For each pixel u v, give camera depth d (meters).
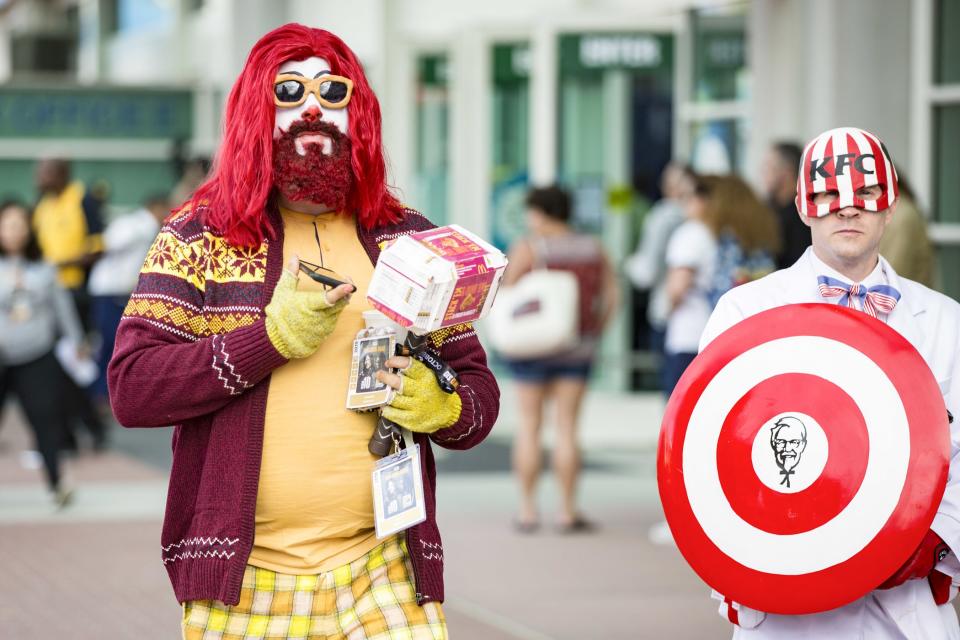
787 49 11.90
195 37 24.02
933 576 3.90
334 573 3.74
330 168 3.74
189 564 3.67
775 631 3.93
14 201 10.62
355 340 3.72
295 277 3.62
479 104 16.31
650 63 15.40
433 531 3.84
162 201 14.78
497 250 3.72
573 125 15.39
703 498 3.78
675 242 9.05
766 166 9.11
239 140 3.72
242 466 3.65
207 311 3.71
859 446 3.68
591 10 15.23
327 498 3.71
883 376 3.70
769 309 3.85
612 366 16.08
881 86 10.47
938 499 3.64
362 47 17.11
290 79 3.74
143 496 11.09
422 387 3.71
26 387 10.52
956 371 3.99
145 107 22.89
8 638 6.98
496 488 11.45
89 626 7.21
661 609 7.64
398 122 16.97
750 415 3.75
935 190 10.34
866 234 3.93
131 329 3.67
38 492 11.30
